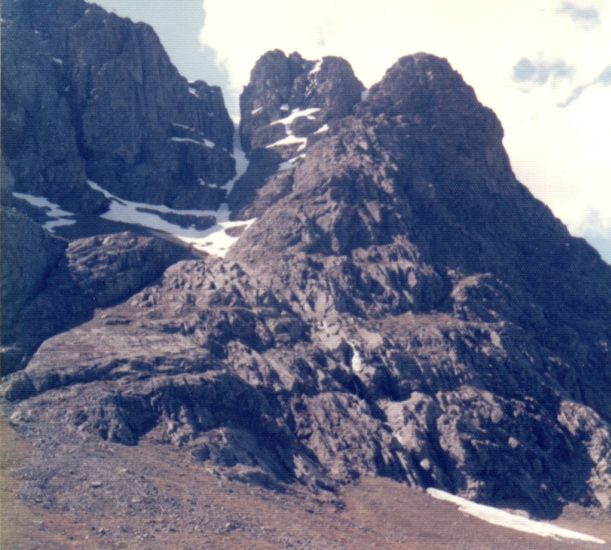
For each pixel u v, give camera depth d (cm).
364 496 18388
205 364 19850
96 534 14312
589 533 19312
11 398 18150
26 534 13825
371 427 19788
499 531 18225
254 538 15350
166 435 18088
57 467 15875
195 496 16212
